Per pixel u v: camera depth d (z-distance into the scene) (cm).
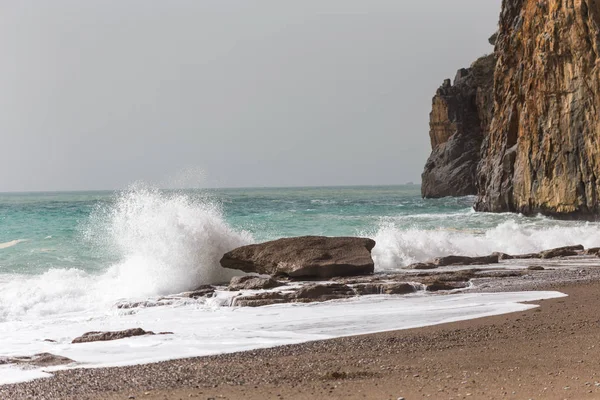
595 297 1833
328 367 1109
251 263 2472
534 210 6066
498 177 6738
